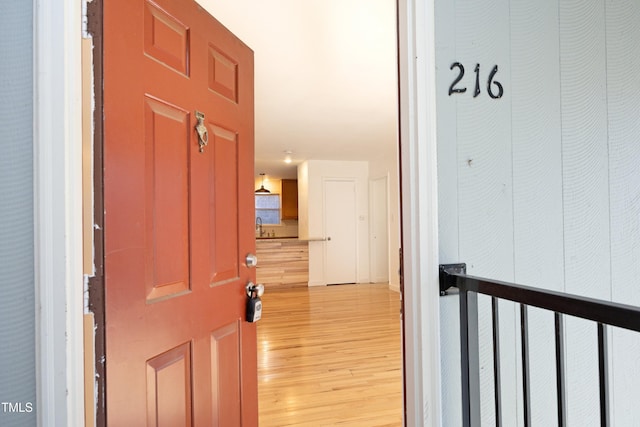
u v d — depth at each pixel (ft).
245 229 4.44
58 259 2.22
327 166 20.68
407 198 3.13
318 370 8.59
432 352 3.03
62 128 2.25
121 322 2.62
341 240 20.93
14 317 2.22
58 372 2.21
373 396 7.30
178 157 3.29
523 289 2.41
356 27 6.14
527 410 2.45
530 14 3.48
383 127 12.85
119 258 2.62
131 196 2.74
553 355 3.44
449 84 3.17
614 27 3.81
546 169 3.48
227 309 4.02
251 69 4.64
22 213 2.23
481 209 3.26
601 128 3.71
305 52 7.07
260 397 7.25
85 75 2.39
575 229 3.57
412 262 3.08
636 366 3.75
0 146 2.22
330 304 15.67
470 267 3.20
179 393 3.24
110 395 2.51
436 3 3.15
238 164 4.31
